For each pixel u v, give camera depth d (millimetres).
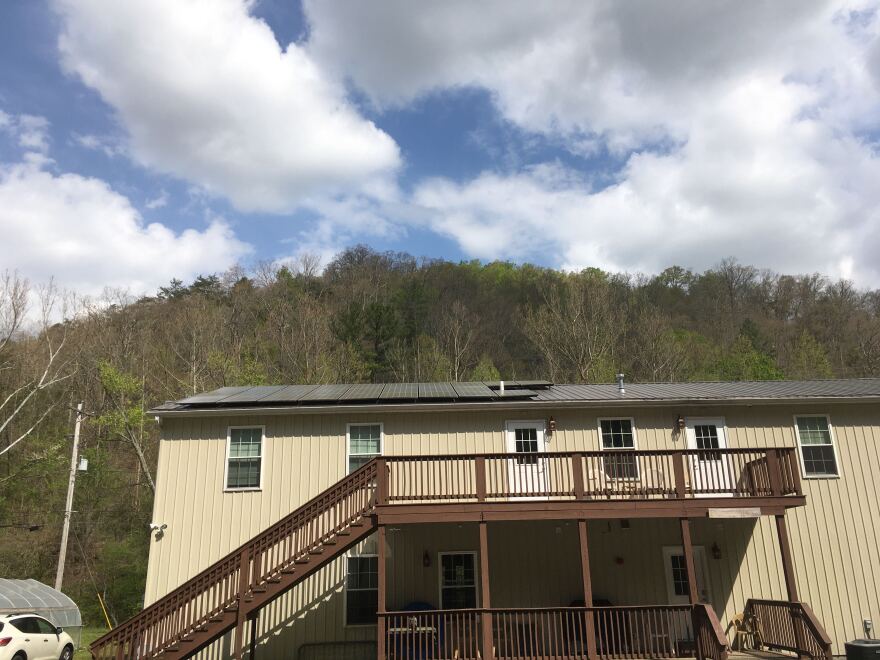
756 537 15398
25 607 18844
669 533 15461
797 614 12523
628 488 13648
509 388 18656
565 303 44906
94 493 31422
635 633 13961
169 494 15102
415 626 12023
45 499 31250
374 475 12977
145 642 11539
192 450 15500
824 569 15094
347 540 12312
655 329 41125
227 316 44781
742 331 47438
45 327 33344
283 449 15547
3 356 31297
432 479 14000
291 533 12375
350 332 43062
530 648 11844
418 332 48688
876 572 15062
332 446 15609
